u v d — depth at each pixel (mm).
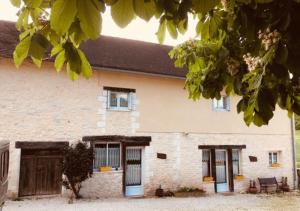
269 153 18422
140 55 16469
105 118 14102
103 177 13648
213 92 3520
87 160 12695
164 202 13234
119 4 933
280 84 2182
